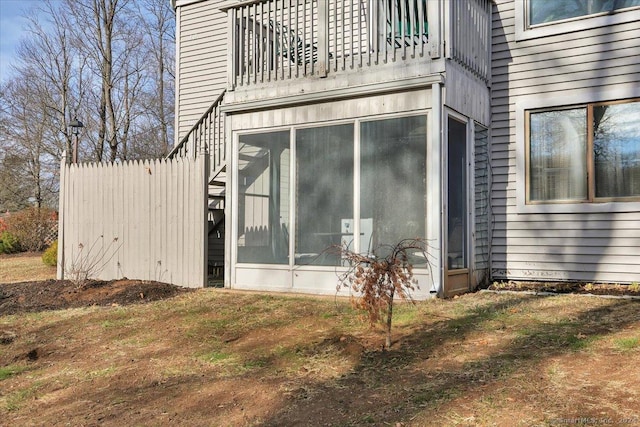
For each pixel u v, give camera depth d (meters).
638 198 7.40
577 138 7.86
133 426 3.67
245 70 8.73
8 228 20.69
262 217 8.38
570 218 7.84
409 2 7.32
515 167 8.26
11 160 31.20
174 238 9.20
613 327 5.10
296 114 8.12
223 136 9.97
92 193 10.09
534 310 6.06
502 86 8.41
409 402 3.65
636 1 7.47
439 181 6.89
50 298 8.20
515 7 8.30
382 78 7.36
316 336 5.46
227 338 5.67
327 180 7.84
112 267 9.79
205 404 3.96
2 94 31.52
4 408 4.15
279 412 3.70
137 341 5.75
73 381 4.67
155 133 32.78
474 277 7.80
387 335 4.88
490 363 4.28
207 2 12.62
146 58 32.09
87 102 31.31
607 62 7.61
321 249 7.83
